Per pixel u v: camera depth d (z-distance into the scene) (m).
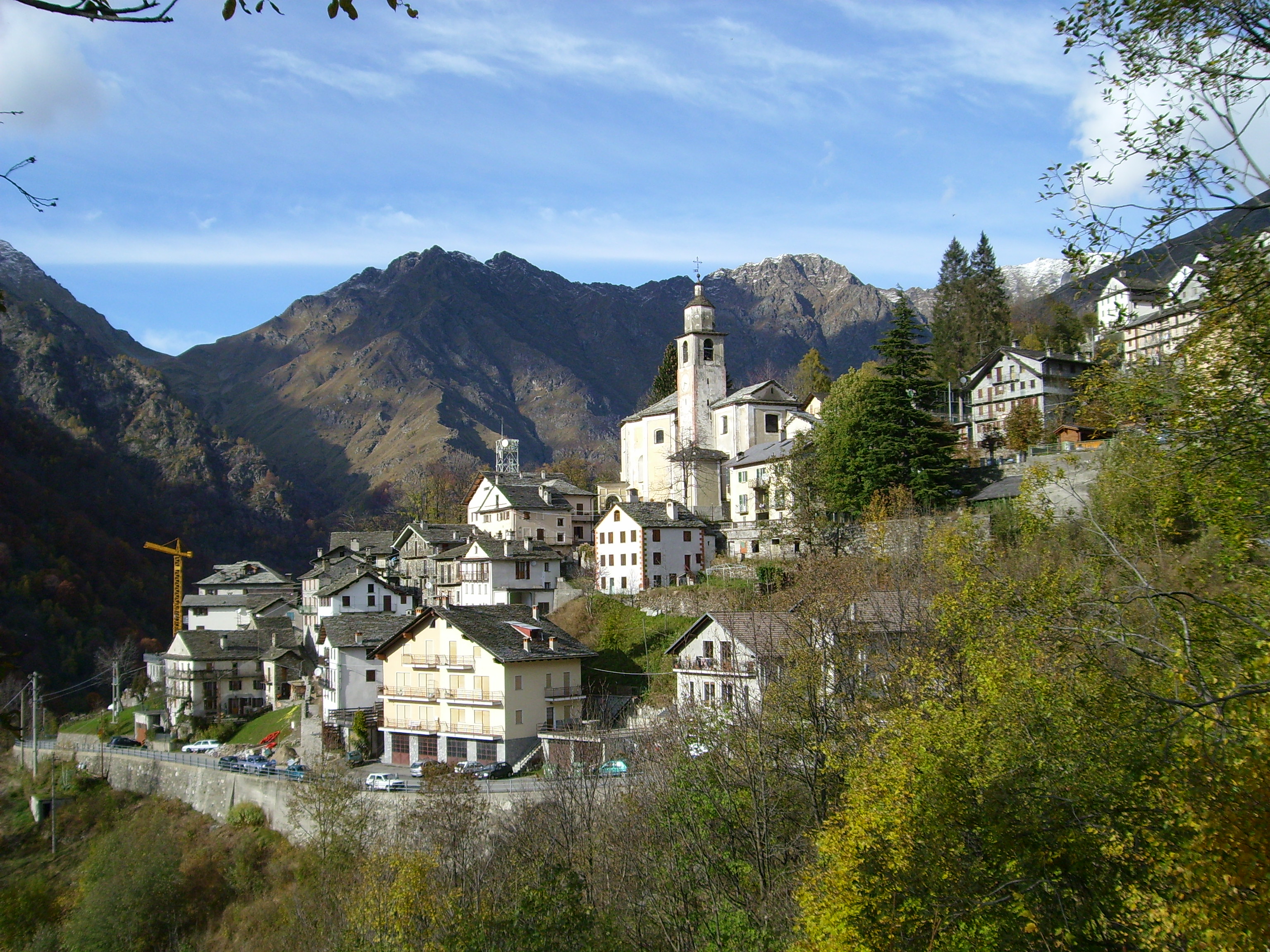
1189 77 17.02
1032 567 37.72
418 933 30.92
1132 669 26.02
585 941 30.47
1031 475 30.94
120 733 103.12
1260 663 18.61
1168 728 20.14
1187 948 19.45
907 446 71.31
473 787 46.59
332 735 73.94
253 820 64.94
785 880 32.38
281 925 51.06
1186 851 19.50
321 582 104.56
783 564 74.06
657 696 61.62
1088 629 25.52
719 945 30.31
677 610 74.62
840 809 31.05
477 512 110.88
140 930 57.25
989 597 29.09
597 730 57.75
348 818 51.09
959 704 27.91
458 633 64.50
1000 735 25.23
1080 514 43.00
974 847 24.73
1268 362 17.59
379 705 71.50
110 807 77.31
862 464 71.88
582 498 108.25
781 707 37.03
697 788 35.72
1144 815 22.30
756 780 34.59
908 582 50.75
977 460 79.44
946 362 114.50
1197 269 17.25
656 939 32.56
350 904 37.34
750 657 49.88
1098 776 23.42
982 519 57.28
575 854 36.72
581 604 82.62
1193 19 16.73
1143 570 27.42
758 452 94.81
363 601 94.88
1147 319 20.12
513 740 61.16
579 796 41.06
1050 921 23.02
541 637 65.06
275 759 78.19
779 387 102.12
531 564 87.38
